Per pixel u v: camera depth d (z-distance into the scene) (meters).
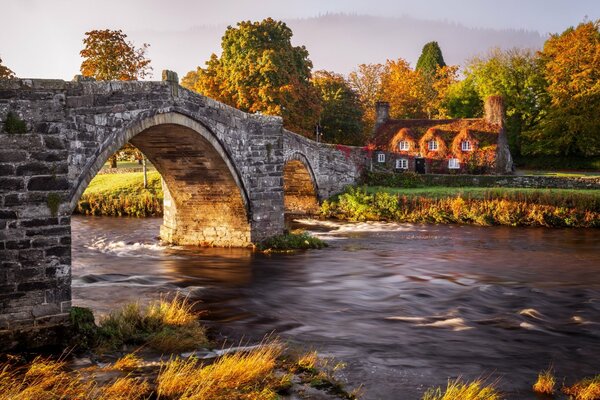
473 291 21.22
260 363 12.85
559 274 24.45
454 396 11.38
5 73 46.28
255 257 27.84
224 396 11.34
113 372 12.65
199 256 28.05
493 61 70.50
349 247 31.03
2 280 13.54
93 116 18.95
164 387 11.49
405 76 78.56
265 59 48.59
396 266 26.14
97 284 22.30
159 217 42.47
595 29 60.34
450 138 56.00
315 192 44.78
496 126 55.97
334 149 46.78
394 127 59.28
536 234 35.16
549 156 64.56
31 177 13.79
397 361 13.95
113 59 45.00
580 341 15.60
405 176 49.59
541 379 12.33
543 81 66.25
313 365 13.46
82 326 14.36
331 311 18.81
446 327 16.92
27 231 13.78
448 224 39.19
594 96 58.09
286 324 17.28
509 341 15.59
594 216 37.22
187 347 14.50
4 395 10.91
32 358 13.39
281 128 30.80
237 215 30.05
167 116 22.58
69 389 11.42
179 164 28.59
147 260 27.11
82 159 18.59
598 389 11.88
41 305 13.95
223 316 18.19
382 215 41.34
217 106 26.39
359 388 12.18
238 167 28.53
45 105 13.89
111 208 43.75
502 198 39.88
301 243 30.33
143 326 15.69
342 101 65.31
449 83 81.00
